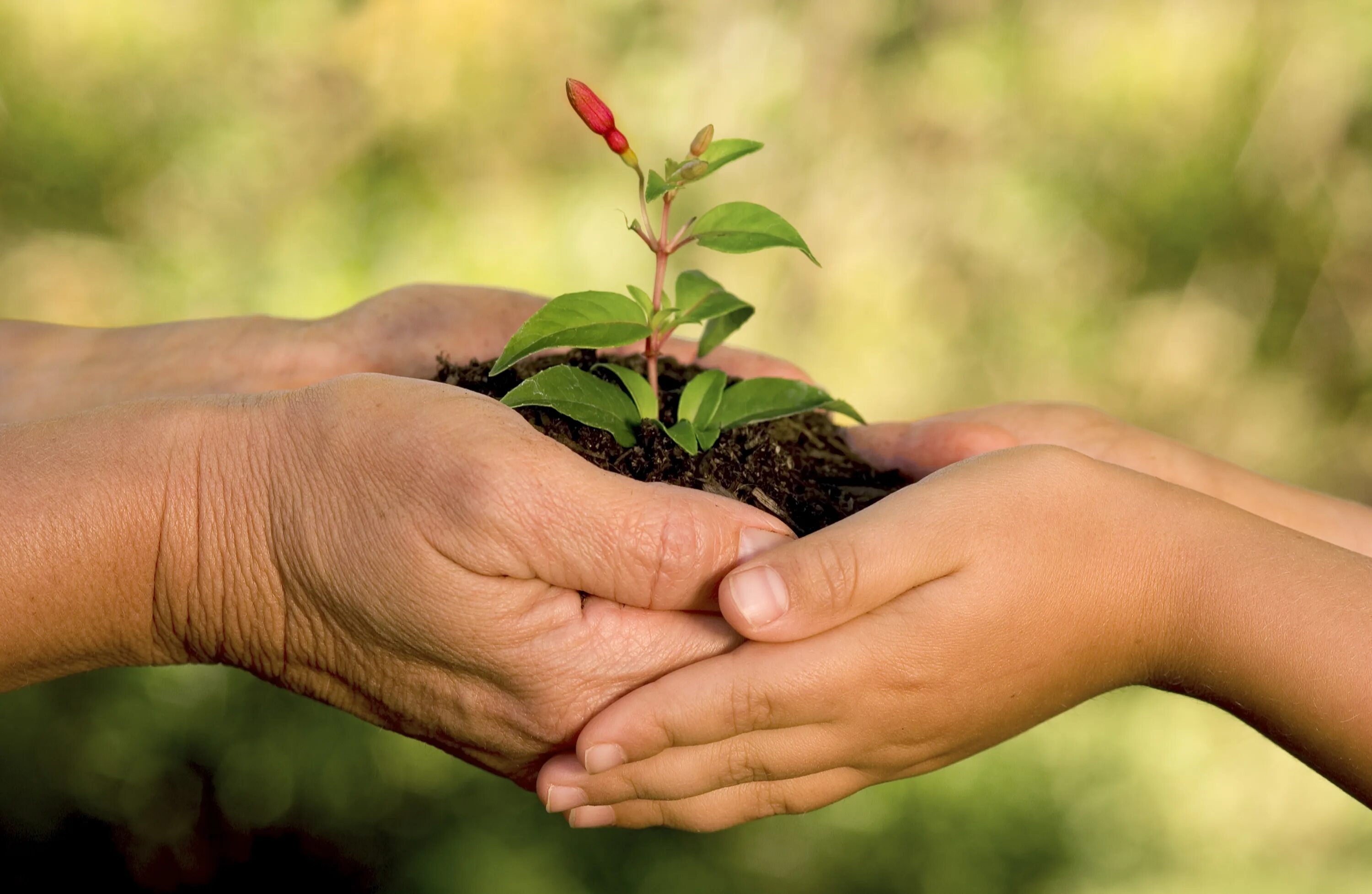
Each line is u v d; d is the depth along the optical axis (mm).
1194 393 4426
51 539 1242
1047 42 4402
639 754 1250
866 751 1318
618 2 4715
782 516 1405
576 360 1650
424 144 4723
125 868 3119
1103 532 1254
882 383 4480
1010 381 4520
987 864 3391
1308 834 3629
